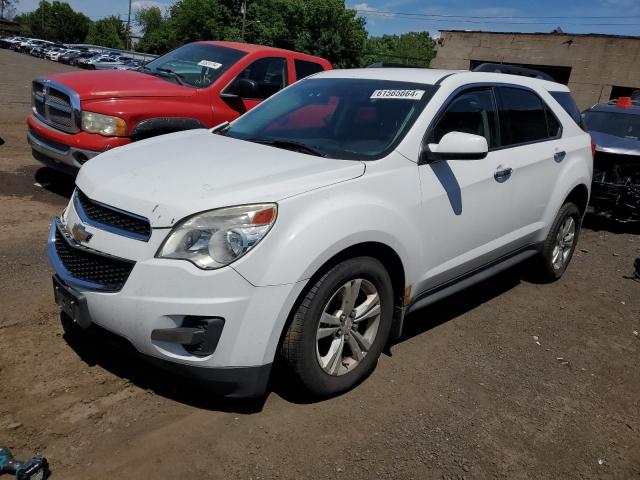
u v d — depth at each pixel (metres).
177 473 2.58
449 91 3.89
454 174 3.76
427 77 4.06
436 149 3.52
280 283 2.74
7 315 3.75
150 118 5.98
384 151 3.47
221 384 2.80
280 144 3.71
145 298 2.71
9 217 5.62
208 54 7.28
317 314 2.95
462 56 37.47
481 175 3.98
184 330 2.69
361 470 2.73
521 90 4.71
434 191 3.58
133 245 2.79
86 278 2.97
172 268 2.68
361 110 3.88
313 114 4.05
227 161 3.27
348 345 3.26
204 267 2.68
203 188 2.88
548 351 4.20
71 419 2.85
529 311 4.91
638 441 3.24
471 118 4.07
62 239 3.23
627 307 5.28
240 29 56.09
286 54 7.57
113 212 2.95
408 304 3.60
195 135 4.05
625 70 32.78
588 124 9.36
